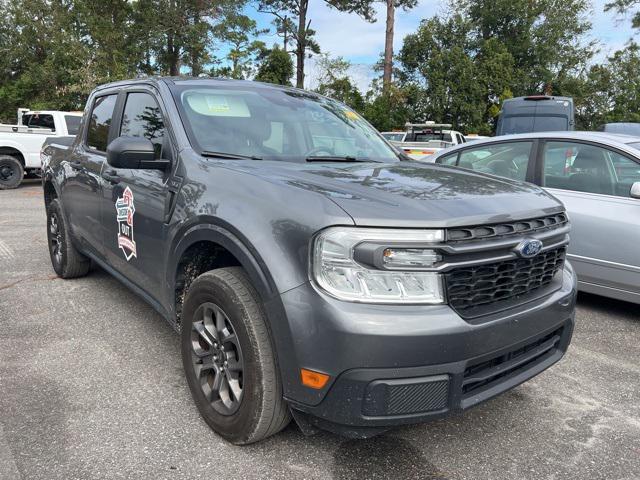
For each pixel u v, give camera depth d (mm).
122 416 2824
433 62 34562
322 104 4023
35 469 2361
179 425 2750
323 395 2113
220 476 2355
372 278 2074
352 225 2090
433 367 2086
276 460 2482
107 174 3822
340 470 2432
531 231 2457
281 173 2627
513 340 2344
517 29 41375
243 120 3363
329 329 2047
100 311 4426
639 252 4438
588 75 43750
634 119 42219
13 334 3920
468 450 2643
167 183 3037
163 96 3416
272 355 2314
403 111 33719
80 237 4605
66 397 3014
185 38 37500
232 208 2469
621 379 3512
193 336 2760
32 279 5305
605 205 4691
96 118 4539
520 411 3057
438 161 6258
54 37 34250
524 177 5352
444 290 2141
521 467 2518
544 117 15305
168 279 3016
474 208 2293
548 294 2635
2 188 13398
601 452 2656
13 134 13484
